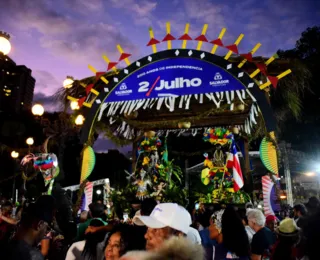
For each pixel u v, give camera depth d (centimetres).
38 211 235
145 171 787
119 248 264
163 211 246
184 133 1017
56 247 418
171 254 116
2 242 225
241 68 622
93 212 422
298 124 1520
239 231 307
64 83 712
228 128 887
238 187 755
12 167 2414
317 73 1302
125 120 802
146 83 616
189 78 596
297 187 1619
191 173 1141
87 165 627
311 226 255
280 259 286
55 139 895
